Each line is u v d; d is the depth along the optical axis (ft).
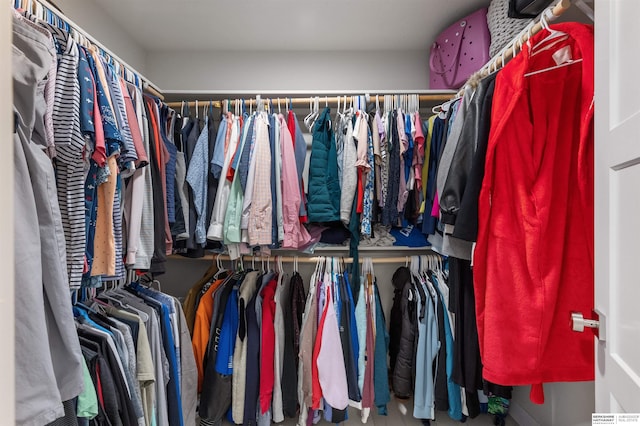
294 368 4.65
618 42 1.62
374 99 5.11
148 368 3.39
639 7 1.44
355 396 4.42
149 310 3.75
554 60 2.75
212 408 4.35
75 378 2.12
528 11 3.01
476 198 2.86
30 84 1.89
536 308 2.61
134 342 3.38
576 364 2.62
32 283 1.81
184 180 4.46
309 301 4.79
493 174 2.81
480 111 3.01
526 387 4.58
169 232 4.01
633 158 1.44
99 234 2.84
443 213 3.13
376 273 5.95
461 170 3.05
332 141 4.78
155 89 4.69
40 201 1.96
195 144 4.66
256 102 4.97
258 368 4.49
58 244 2.07
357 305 4.79
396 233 5.64
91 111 2.51
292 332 4.77
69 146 2.35
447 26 5.18
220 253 5.30
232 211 4.36
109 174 2.73
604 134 1.73
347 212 4.61
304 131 5.84
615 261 1.63
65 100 2.34
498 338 2.69
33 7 2.47
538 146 2.68
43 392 1.79
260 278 5.07
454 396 4.34
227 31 5.30
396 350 5.17
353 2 4.56
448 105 4.41
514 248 2.70
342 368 4.37
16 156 1.81
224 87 5.94
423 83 5.96
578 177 2.33
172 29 5.24
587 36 2.28
